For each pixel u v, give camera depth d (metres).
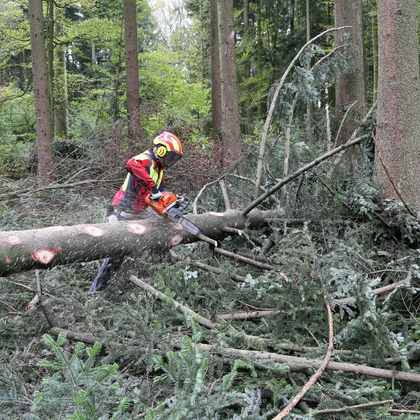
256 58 16.77
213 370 1.74
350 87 4.68
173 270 2.53
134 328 1.97
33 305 2.44
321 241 3.24
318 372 1.67
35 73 6.49
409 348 2.06
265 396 1.72
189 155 6.25
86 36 11.55
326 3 15.62
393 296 2.48
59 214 4.39
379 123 3.38
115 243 2.39
